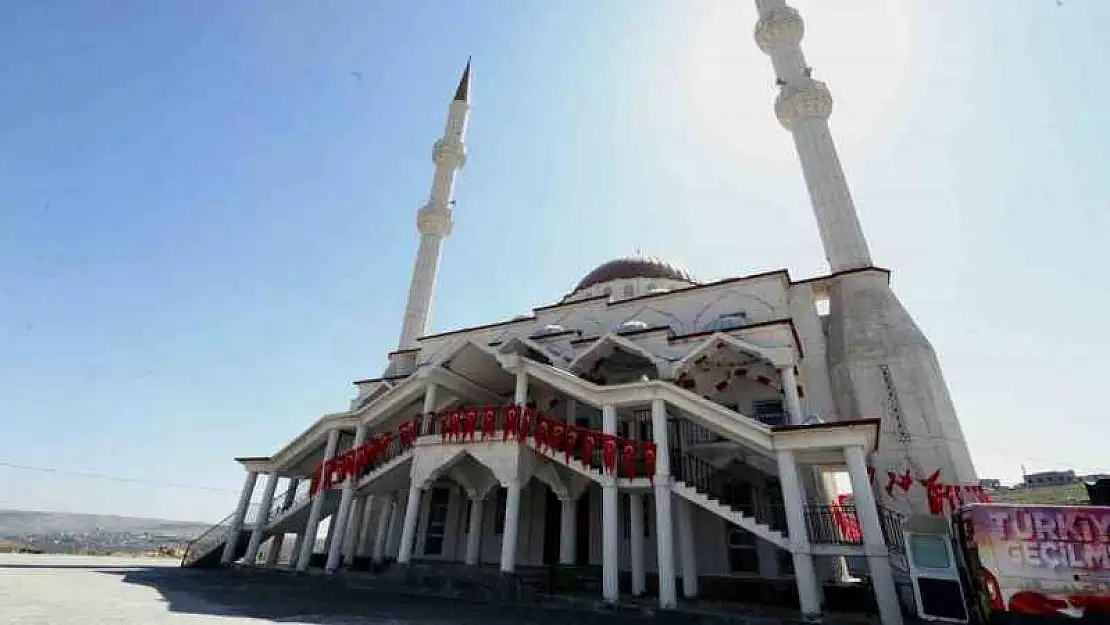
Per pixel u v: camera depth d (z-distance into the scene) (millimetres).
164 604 11875
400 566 17594
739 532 18672
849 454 13070
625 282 29562
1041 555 10680
